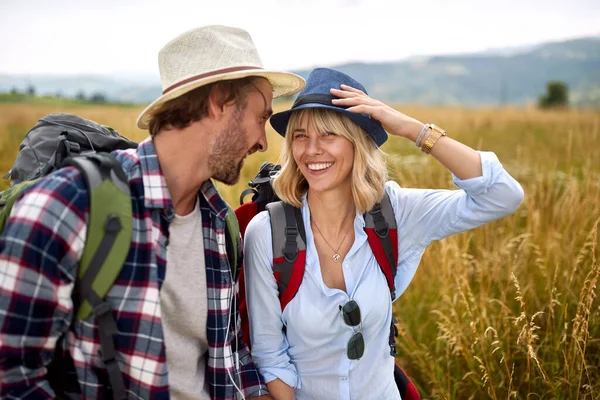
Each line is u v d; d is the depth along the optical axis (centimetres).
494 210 185
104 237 138
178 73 159
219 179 165
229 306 172
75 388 151
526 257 356
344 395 192
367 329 191
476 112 2091
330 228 196
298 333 190
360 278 190
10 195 147
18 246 131
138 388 147
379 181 193
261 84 166
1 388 133
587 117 1359
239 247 180
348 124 186
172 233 158
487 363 273
